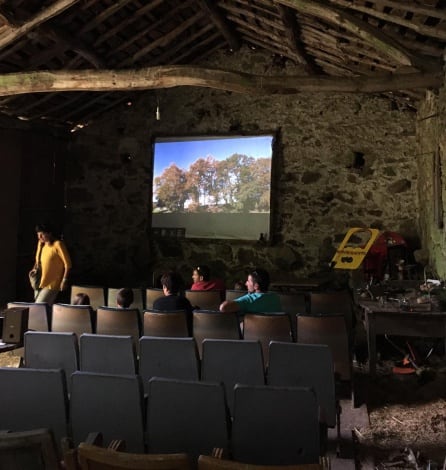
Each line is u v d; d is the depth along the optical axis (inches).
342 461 105.7
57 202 318.7
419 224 271.1
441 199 209.6
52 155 313.3
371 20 187.9
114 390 85.4
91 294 203.8
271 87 195.8
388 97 278.5
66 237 329.4
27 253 290.0
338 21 181.5
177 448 84.4
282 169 297.4
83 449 60.2
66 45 226.4
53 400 89.3
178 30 253.3
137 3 223.6
